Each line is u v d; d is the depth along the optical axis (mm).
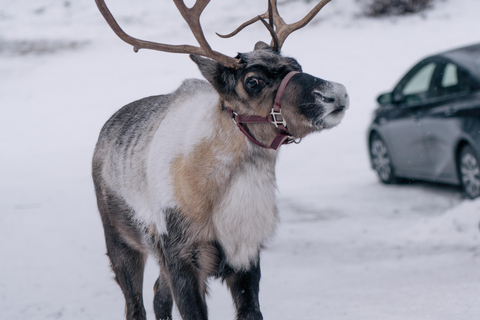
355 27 38188
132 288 5980
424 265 8078
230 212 4711
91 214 13117
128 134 5723
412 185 13844
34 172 18875
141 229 5492
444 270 7633
